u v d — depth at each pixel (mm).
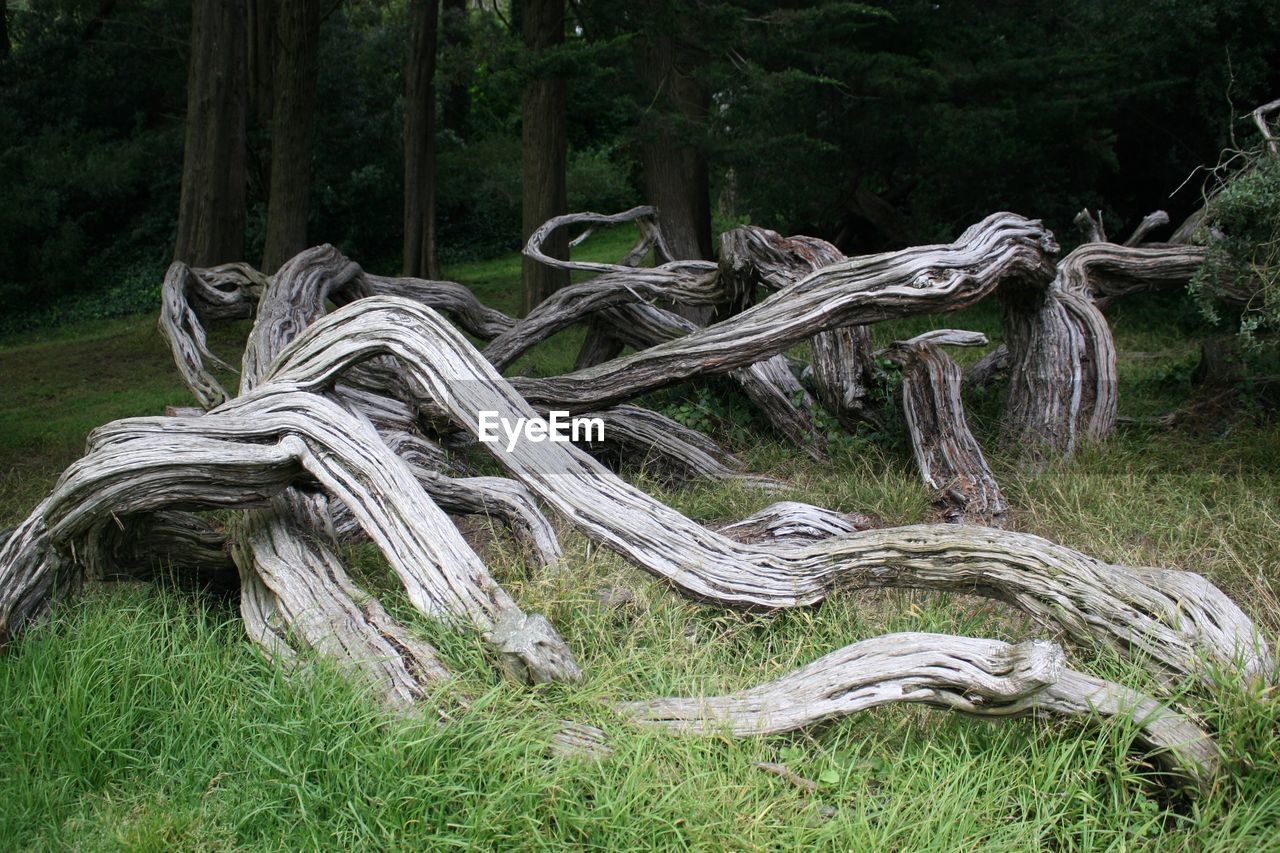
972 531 4266
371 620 4125
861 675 3729
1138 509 5848
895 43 12703
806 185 12484
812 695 3736
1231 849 3221
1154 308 12250
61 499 4391
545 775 3420
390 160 21625
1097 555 5332
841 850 3244
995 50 12258
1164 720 3531
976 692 3623
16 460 8430
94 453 4504
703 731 3662
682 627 4578
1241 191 6051
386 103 21844
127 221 22500
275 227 14547
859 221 14969
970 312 12945
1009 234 6293
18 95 22703
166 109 23609
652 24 10180
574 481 4676
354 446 4539
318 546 4648
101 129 23000
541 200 12906
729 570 4555
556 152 12883
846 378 7453
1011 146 12156
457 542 4344
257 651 4145
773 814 3367
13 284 19594
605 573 5125
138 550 4824
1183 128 13031
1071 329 7191
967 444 6398
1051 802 3449
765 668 4277
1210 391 7906
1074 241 13117
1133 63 12305
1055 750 3576
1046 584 4023
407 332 4852
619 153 25109
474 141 25844
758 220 14125
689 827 3240
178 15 21422
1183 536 5469
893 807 3324
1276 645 3951
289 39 14234
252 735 3756
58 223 21125
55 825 3541
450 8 22000
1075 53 11820
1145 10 11727
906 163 13398
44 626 4637
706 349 6211
